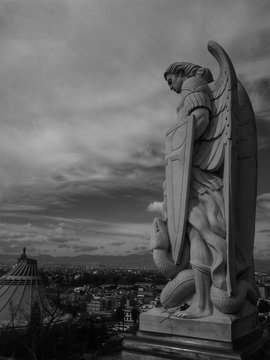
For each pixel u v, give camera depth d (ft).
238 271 29.63
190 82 32.99
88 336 186.70
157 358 26.53
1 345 133.39
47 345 118.52
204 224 29.17
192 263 28.91
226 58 31.17
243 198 32.40
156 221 32.22
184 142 31.30
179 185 30.96
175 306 29.63
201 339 26.21
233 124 29.89
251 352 26.27
